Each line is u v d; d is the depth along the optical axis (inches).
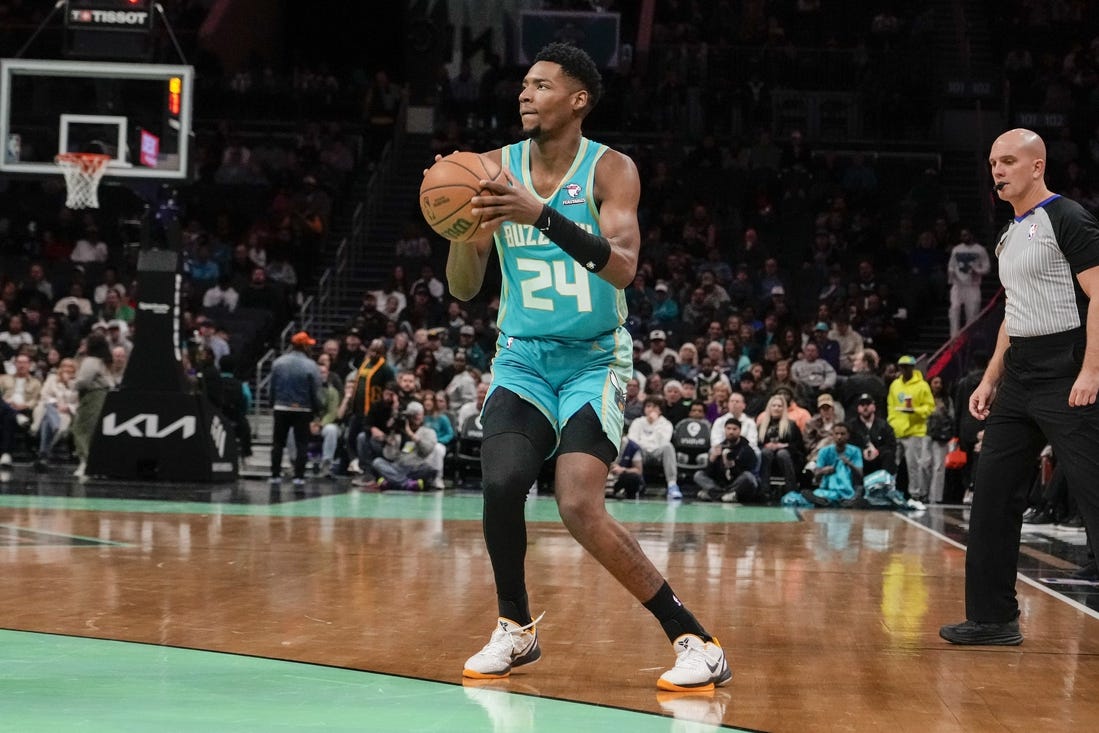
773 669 171.5
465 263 166.1
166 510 433.4
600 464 157.5
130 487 540.4
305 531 369.1
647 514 493.7
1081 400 186.7
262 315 808.3
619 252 151.1
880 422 578.2
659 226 917.8
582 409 159.6
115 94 584.1
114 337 689.0
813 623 212.4
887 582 271.4
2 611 209.6
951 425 612.1
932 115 1008.9
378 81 1059.3
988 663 177.9
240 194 964.6
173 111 565.3
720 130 1032.8
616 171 162.2
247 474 676.1
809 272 847.7
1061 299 191.6
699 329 772.0
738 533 403.5
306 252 905.5
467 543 339.6
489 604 225.5
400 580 258.4
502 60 1141.1
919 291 844.0
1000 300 700.0
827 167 952.3
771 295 816.3
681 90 1040.2
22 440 732.7
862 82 1037.8
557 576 270.8
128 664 167.5
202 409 572.7
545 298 161.9
